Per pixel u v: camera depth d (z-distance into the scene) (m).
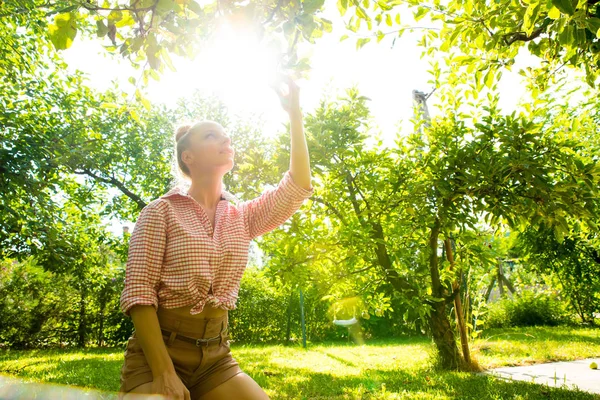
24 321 13.52
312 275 7.18
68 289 14.16
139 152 13.47
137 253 1.62
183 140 1.94
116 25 2.08
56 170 8.82
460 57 4.07
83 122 11.62
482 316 15.49
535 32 3.57
